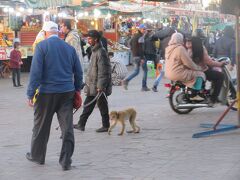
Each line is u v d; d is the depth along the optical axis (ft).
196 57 44.55
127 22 131.85
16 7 87.35
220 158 29.25
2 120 46.32
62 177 26.48
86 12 100.27
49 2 75.72
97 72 38.11
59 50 27.84
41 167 28.63
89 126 41.45
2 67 98.63
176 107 45.75
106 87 38.32
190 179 25.26
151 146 33.27
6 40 98.37
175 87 45.42
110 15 107.65
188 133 37.29
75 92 28.50
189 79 44.16
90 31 38.14
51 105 27.91
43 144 28.96
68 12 92.53
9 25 101.55
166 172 26.68
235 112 46.93
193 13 134.51
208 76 44.47
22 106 55.72
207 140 34.50
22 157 31.30
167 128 39.65
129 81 74.33
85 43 81.92
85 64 80.53
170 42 45.16
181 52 43.96
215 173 26.13
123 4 110.63
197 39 44.75
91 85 38.37
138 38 68.44
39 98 27.91
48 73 27.61
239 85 36.96
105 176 26.40
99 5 98.78
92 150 32.63
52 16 88.63
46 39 27.94
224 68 45.24
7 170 28.22
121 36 128.47
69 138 27.81
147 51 70.03
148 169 27.48
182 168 27.40
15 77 80.28
